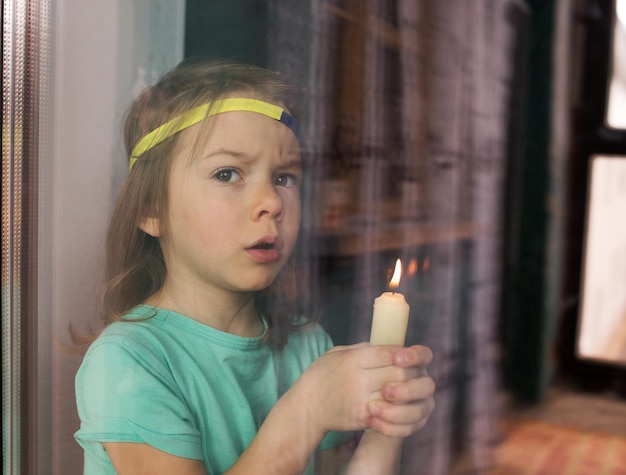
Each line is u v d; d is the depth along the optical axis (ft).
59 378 2.05
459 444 1.78
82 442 1.79
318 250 1.88
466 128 1.73
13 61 2.00
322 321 1.90
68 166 2.05
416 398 1.64
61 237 2.05
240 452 1.82
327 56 1.83
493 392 1.76
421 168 1.79
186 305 1.92
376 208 1.83
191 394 1.80
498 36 1.66
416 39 1.75
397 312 1.63
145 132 1.94
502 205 1.72
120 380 1.76
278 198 1.82
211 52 1.97
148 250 2.01
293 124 1.84
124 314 1.95
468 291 1.77
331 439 1.90
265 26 1.90
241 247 1.84
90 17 2.05
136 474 1.71
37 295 2.04
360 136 1.80
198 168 1.85
